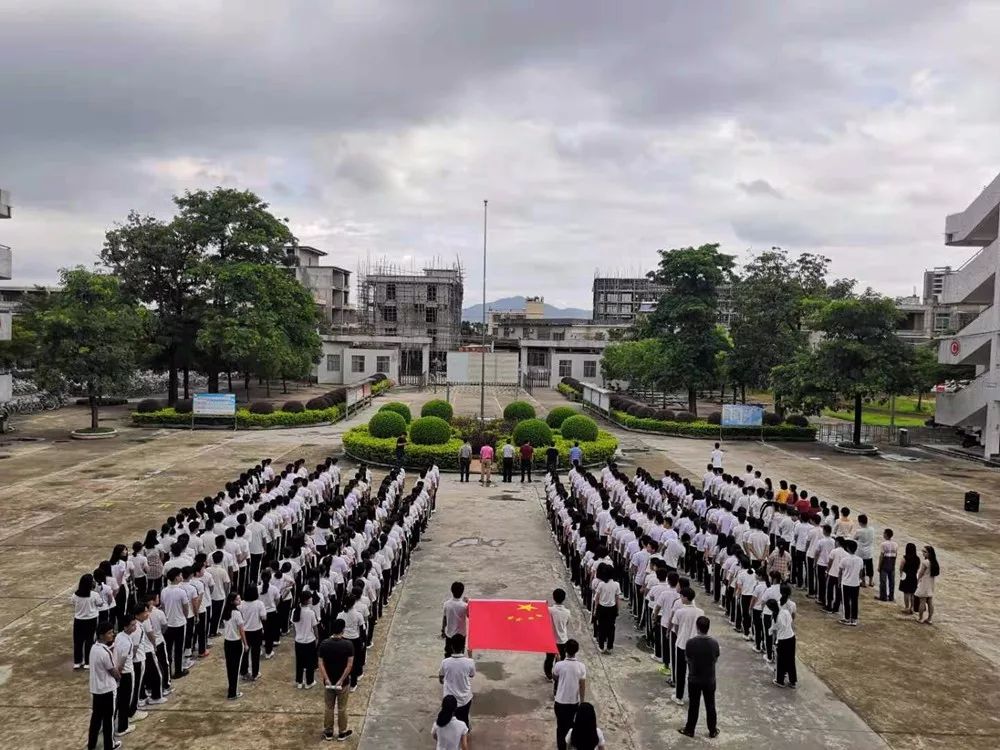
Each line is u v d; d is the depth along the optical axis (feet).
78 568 46.03
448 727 21.62
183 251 130.00
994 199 95.45
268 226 137.49
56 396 132.87
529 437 82.02
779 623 31.60
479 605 32.73
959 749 27.25
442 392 179.73
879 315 99.45
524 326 263.49
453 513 61.87
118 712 26.84
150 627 29.30
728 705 30.32
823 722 29.01
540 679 32.40
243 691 30.63
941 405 106.11
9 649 34.40
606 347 187.73
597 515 47.06
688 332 129.08
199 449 92.38
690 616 30.40
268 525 43.60
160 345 124.88
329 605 33.68
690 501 52.75
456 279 246.27
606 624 35.17
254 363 131.75
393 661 33.86
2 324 104.58
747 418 109.81
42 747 26.20
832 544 42.16
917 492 74.54
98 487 69.36
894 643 37.11
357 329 232.12
